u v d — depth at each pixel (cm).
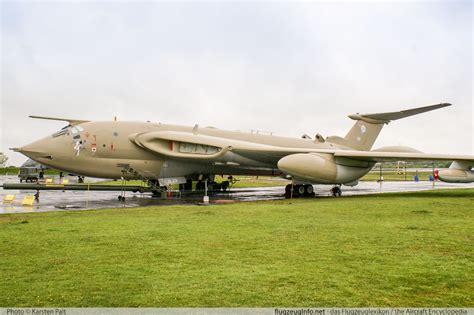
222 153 2039
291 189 2112
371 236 852
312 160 1945
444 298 484
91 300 477
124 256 680
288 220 1091
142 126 2094
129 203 1786
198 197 2142
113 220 1100
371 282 541
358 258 666
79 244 775
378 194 2239
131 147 2030
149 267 612
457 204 1505
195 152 2088
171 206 1533
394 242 791
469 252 708
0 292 504
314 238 832
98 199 2020
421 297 488
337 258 666
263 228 956
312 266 617
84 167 1944
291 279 552
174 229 943
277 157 2186
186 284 532
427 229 938
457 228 950
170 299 479
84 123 1992
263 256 680
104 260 654
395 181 4941
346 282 540
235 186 3638
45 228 959
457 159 1795
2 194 2445
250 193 2520
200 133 2250
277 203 1655
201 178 2439
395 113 2572
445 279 554
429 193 2234
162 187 2177
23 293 500
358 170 2109
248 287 520
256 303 467
